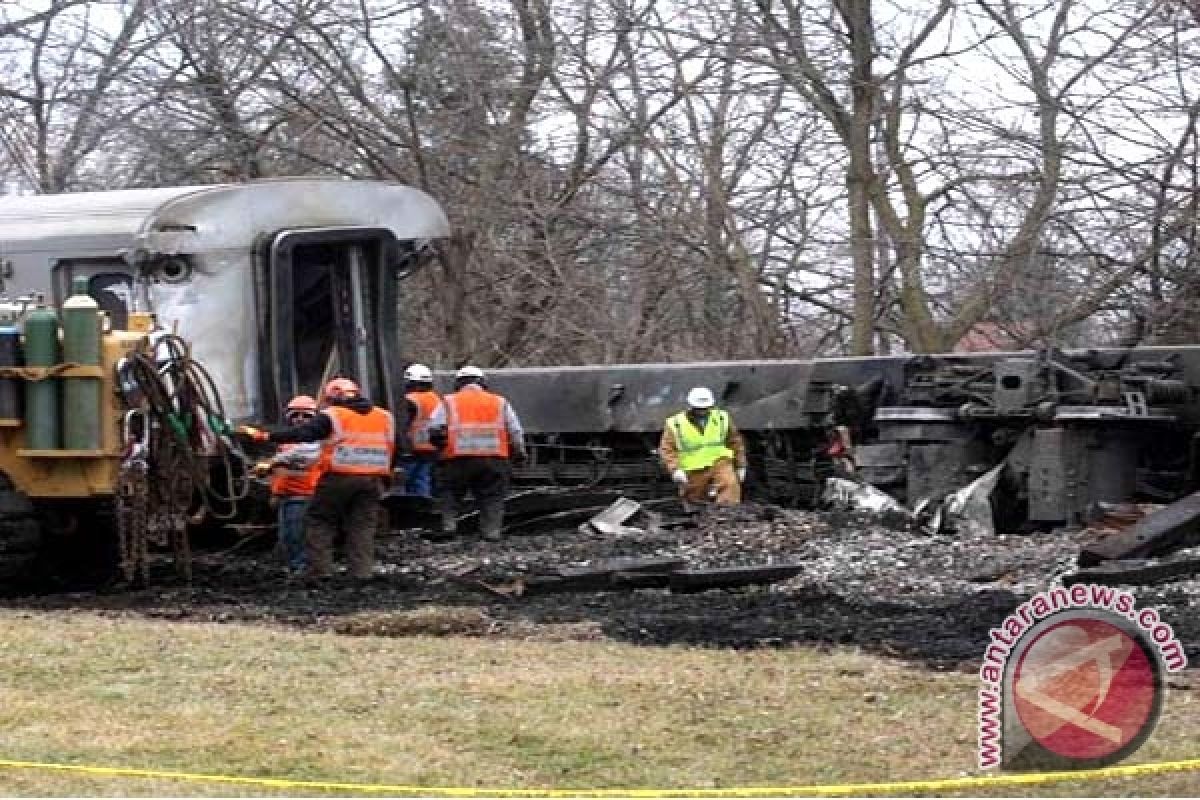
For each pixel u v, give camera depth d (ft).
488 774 47.39
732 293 153.17
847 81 139.95
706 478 103.14
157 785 46.03
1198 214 129.29
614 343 153.07
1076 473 92.02
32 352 79.05
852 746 49.55
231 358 88.28
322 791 45.62
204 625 72.08
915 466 96.63
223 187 89.25
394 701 55.62
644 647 65.10
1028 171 135.23
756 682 57.67
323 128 153.17
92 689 57.88
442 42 150.71
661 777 46.91
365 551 83.71
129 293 88.79
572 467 113.09
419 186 152.56
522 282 155.02
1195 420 94.48
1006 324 142.00
